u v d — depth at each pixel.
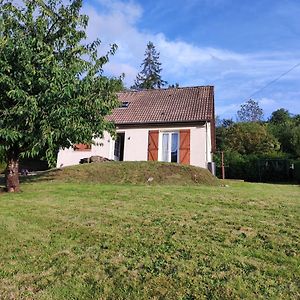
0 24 8.30
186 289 3.74
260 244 4.91
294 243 4.90
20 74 8.11
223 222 6.00
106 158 17.31
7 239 5.39
